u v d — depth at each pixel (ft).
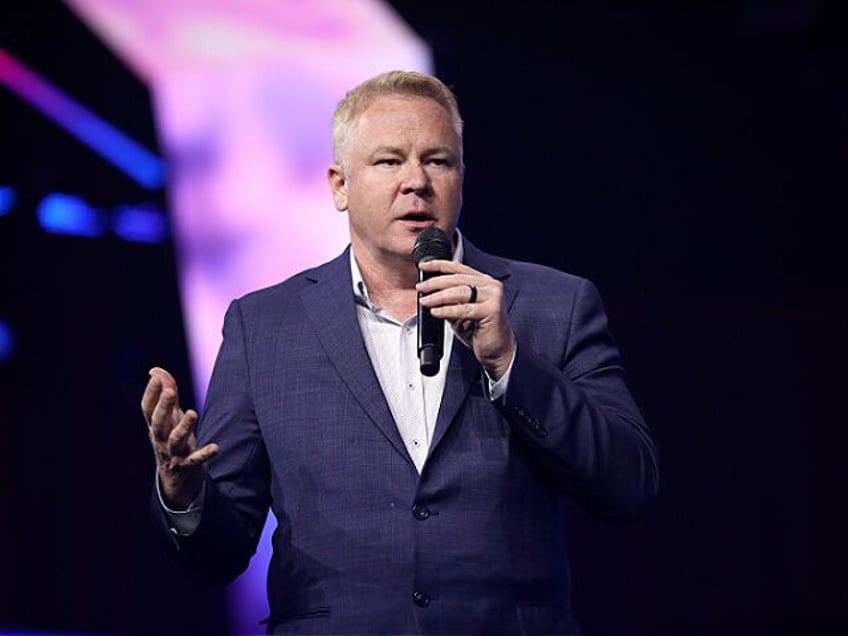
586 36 57.88
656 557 67.05
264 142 60.34
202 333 62.80
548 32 57.47
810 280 63.05
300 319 17.62
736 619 66.39
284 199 61.05
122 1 55.47
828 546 66.44
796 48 57.41
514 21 56.85
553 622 15.78
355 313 17.34
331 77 59.16
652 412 66.18
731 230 62.03
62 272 63.57
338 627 15.43
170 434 14.94
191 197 61.16
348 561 15.70
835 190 61.11
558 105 59.06
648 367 65.82
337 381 16.76
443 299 15.12
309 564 15.97
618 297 63.16
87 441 65.16
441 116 17.34
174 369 63.52
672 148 60.49
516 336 17.13
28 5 55.01
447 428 16.17
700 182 61.11
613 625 66.64
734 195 61.46
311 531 16.08
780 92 59.36
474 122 58.59
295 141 60.23
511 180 59.52
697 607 66.59
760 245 62.34
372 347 17.35
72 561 65.10
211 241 61.82
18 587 65.10
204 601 64.80
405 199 16.84
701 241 62.13
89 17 56.03
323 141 60.08
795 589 66.49
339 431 16.37
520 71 58.34
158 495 15.96
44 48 56.80
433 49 57.16
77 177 61.16
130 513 65.31
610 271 61.57
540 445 15.70
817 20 55.36
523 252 59.82
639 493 16.14
